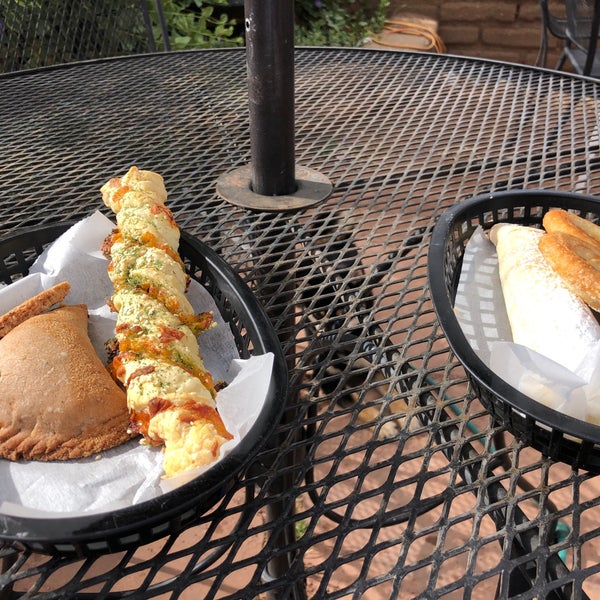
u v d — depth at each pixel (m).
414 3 3.85
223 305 0.72
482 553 1.29
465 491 0.53
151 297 0.66
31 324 0.62
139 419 0.55
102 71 1.55
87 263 0.75
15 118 1.29
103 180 1.04
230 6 3.24
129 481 0.52
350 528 0.51
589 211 0.80
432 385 0.64
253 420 0.53
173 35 2.92
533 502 1.07
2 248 0.74
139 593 0.46
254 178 0.97
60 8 1.93
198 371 0.60
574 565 0.48
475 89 1.43
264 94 0.88
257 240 0.87
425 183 1.03
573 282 0.65
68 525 0.44
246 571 1.17
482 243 0.80
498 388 0.54
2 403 0.56
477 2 3.72
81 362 0.59
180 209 0.95
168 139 1.20
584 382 0.54
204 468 0.48
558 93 1.38
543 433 0.54
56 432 0.55
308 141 1.19
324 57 1.65
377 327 0.72
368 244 0.87
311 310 0.74
